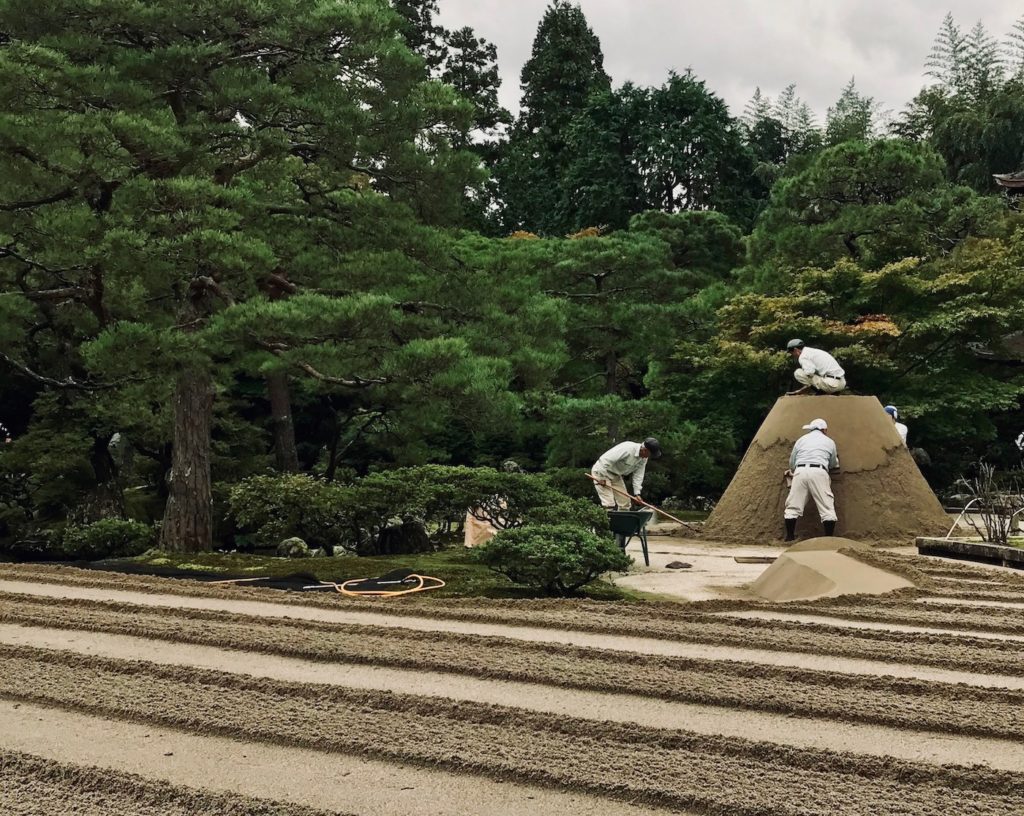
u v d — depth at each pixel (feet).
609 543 28.43
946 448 75.97
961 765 12.40
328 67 38.93
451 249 42.22
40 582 27.91
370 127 39.34
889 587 27.48
